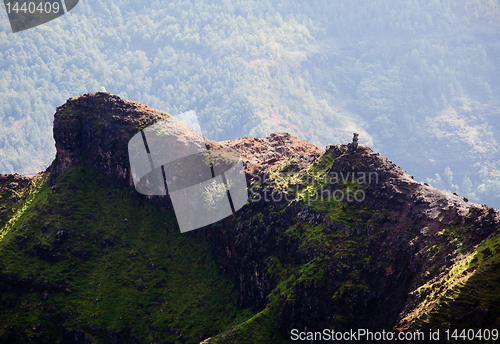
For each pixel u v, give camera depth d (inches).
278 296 3388.3
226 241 3988.7
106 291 4015.8
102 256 4242.1
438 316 2664.9
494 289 2615.7
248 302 3727.9
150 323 3794.3
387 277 3132.4
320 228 3503.9
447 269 2864.2
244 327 3321.9
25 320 3971.5
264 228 3784.5
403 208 3316.9
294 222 3651.6
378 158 3629.4
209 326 3683.6
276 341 3262.8
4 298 4111.7
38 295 4089.6
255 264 3757.4
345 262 3260.3
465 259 2815.0
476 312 2598.4
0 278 4158.5
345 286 3179.1
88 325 3838.6
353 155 3722.9
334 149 3998.5
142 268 4111.7
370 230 3316.9
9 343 3929.6
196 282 3971.5
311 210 3602.4
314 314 3233.3
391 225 3297.2
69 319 3917.3
